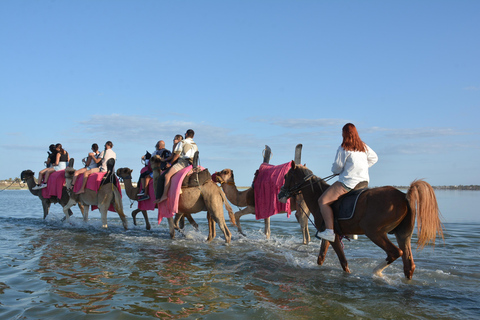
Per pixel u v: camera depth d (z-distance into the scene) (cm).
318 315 429
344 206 565
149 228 1155
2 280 560
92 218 1518
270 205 877
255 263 688
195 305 462
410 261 542
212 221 932
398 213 520
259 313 435
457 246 881
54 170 1362
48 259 709
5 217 1545
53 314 427
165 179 909
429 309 449
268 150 1034
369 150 588
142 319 417
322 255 660
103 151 1181
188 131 946
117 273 610
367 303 469
